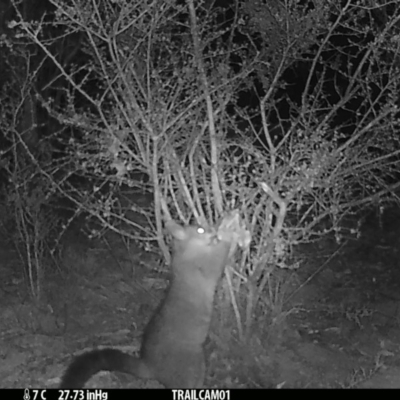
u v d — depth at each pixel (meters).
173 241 2.59
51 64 4.88
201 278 2.54
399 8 3.33
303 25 3.12
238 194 3.08
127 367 2.55
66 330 3.45
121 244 4.59
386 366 3.17
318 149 3.22
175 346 2.54
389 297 4.11
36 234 3.85
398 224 5.36
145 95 2.95
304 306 3.81
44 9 4.83
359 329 3.58
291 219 3.82
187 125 3.10
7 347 3.28
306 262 4.48
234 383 2.86
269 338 3.22
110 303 3.78
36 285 3.95
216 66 3.40
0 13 4.60
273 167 3.04
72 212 4.83
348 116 4.49
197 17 3.23
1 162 3.96
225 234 2.56
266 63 3.12
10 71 4.56
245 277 3.10
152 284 3.99
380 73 3.18
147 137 2.99
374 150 3.72
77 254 4.33
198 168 3.19
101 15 3.31
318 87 3.44
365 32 3.12
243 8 3.18
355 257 4.74
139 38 3.10
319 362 3.18
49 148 4.48
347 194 3.71
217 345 3.04
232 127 3.24
